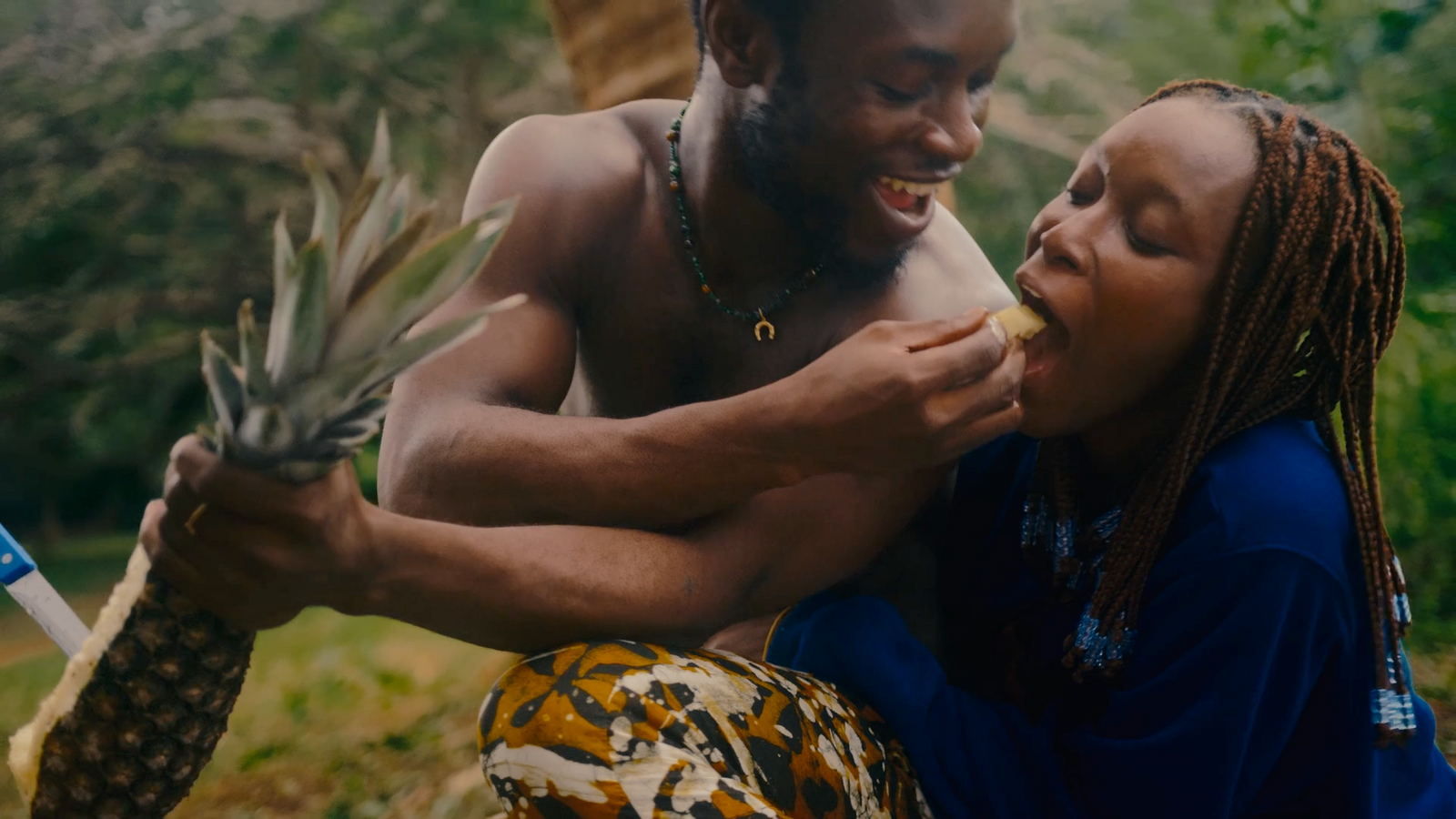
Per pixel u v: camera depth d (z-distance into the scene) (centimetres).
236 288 1402
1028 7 1209
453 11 1280
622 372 233
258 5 1316
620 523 189
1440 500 479
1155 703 182
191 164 1360
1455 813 199
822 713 183
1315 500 179
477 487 190
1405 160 586
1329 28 612
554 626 175
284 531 145
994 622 220
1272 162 182
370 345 138
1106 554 195
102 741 161
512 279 214
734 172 213
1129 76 1184
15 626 1124
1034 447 220
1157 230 182
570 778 160
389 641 837
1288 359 190
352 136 1330
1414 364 511
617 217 226
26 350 1430
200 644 157
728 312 225
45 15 1420
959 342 175
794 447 177
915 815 192
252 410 134
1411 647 434
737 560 196
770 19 198
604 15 344
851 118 194
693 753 163
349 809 472
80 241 1459
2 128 1356
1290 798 191
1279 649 177
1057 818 189
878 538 209
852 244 209
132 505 1653
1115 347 186
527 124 230
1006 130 1159
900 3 188
